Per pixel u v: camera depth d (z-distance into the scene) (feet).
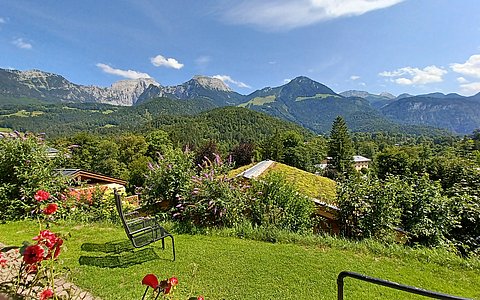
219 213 20.54
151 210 24.39
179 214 21.54
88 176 43.24
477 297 12.88
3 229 18.78
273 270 13.92
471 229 23.44
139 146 141.38
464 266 15.84
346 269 14.52
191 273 13.15
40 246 5.08
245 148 106.42
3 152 21.24
